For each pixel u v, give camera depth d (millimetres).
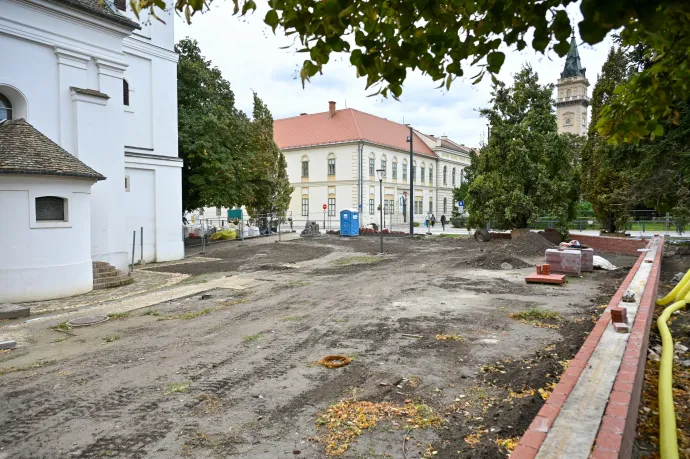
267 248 26062
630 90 3773
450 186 70625
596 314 8570
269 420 4535
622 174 18109
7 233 12141
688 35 2684
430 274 14641
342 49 2691
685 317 7648
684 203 15977
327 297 11219
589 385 3488
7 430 4535
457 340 7078
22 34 14188
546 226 32750
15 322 10039
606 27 1879
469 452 3787
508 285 12109
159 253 20906
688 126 13898
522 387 5059
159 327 8883
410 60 2701
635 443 3582
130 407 4977
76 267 13383
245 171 27750
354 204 54250
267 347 7074
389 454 3828
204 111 26453
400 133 64812
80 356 7109
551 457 2525
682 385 4910
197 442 4145
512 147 23453
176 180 21750
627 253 19188
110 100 16594
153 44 20875
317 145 56125
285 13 2707
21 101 14445
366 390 5199
